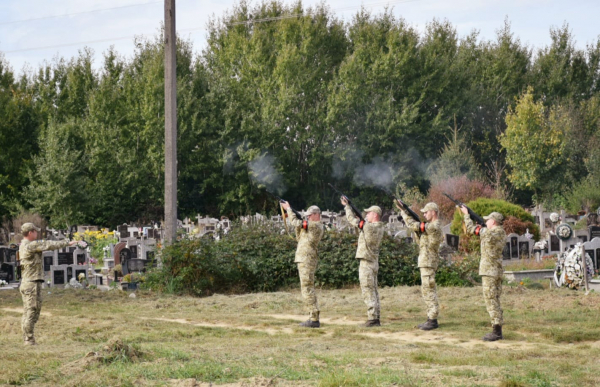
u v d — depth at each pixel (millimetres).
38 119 51281
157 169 46562
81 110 54656
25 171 47531
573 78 63562
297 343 10008
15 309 14844
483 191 37219
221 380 7227
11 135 49125
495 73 59844
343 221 37312
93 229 42625
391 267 18062
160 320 12867
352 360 8352
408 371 7621
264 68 51594
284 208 12102
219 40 56656
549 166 49062
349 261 17953
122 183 47031
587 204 44219
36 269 10211
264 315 13531
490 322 11727
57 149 42500
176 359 8359
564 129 50375
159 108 46656
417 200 41312
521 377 7324
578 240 24953
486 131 57344
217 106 49906
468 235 23938
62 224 42531
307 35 52656
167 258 17969
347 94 50156
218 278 18172
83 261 25688
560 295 14680
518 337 10523
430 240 11414
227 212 50281
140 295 17141
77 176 43406
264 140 48906
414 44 54406
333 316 13195
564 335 10344
